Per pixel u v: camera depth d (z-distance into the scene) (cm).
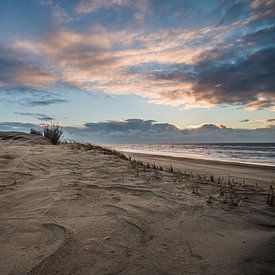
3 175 428
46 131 1327
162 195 365
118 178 459
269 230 256
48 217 258
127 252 196
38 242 206
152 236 227
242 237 232
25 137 1195
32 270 169
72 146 993
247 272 173
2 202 299
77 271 169
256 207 335
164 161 1184
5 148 779
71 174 466
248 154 2164
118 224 247
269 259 184
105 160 656
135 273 170
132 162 683
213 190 423
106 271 171
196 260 189
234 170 870
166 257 192
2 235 217
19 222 244
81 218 259
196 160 1317
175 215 285
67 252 191
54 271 168
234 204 342
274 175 750
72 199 317
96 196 338
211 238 229
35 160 584
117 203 314
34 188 361
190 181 493
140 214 279
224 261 188
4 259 181
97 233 225
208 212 303
